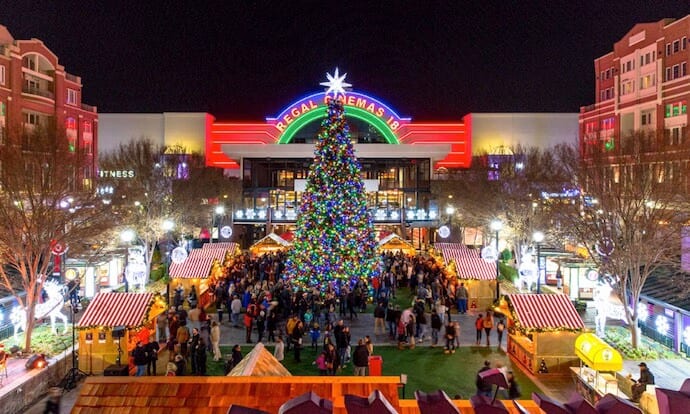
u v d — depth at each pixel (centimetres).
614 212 2341
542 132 6825
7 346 2188
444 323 2650
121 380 914
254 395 890
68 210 2388
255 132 6881
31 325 2153
